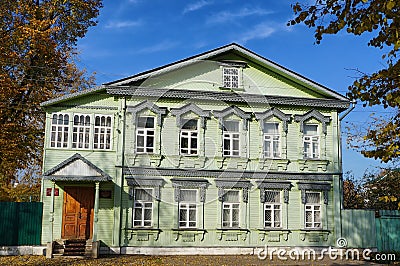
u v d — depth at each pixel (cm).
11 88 2250
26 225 1895
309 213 2136
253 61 2194
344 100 2225
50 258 1759
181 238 1998
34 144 2477
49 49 2395
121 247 1939
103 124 2034
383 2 710
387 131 897
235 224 2059
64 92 2778
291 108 2208
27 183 3180
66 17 2539
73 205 1959
